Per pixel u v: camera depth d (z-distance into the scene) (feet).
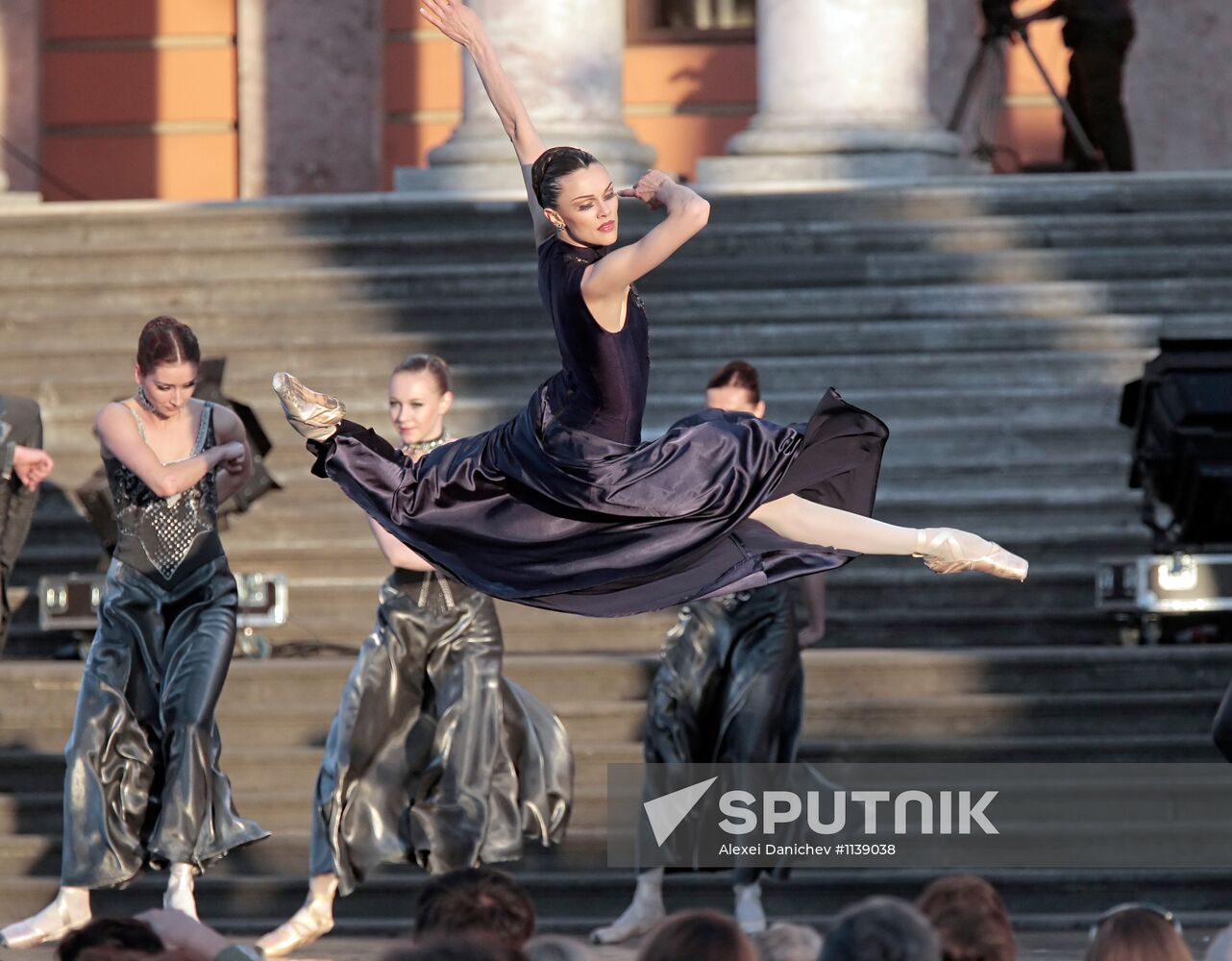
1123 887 86.69
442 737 74.59
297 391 52.80
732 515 51.88
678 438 52.08
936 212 138.10
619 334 50.55
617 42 150.20
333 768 75.31
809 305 131.34
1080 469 116.88
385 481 53.06
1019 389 122.62
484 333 130.11
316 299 136.15
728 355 128.57
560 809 76.38
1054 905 86.79
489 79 55.26
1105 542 110.32
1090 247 135.13
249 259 139.95
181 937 40.70
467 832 73.82
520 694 77.41
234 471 77.56
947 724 94.63
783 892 86.38
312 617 110.63
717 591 52.26
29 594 110.83
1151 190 137.80
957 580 108.88
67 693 99.09
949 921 39.40
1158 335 127.03
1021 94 184.44
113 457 76.79
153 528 76.43
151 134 192.85
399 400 74.49
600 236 50.34
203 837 74.28
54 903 75.41
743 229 136.15
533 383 126.00
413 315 132.98
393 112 191.52
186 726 74.43
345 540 113.91
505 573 52.54
